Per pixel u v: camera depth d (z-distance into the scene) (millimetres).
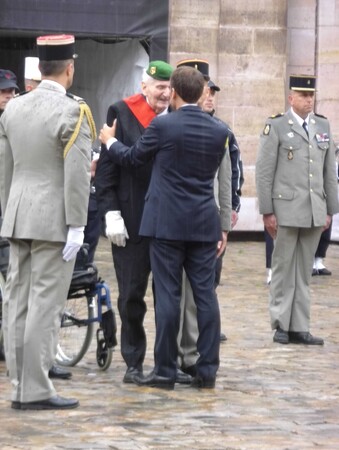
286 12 29891
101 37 28234
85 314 13898
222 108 29891
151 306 18500
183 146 12102
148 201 12258
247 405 11750
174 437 10297
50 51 11336
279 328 15789
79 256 13250
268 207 15859
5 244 13664
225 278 22438
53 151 11141
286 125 15953
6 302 11484
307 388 12703
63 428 10578
